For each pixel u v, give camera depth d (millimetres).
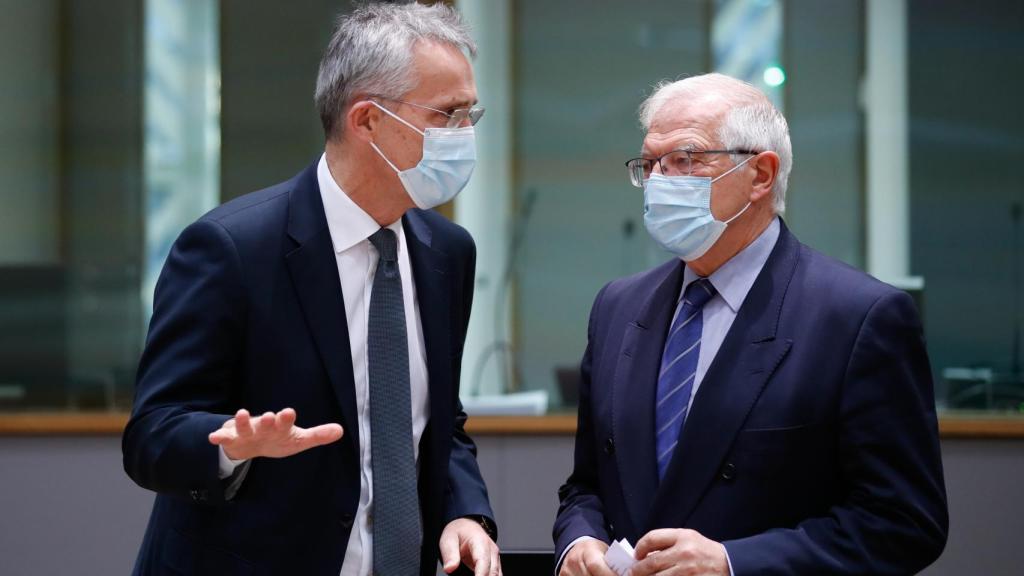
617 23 6621
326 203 2480
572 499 2695
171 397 2293
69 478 5488
